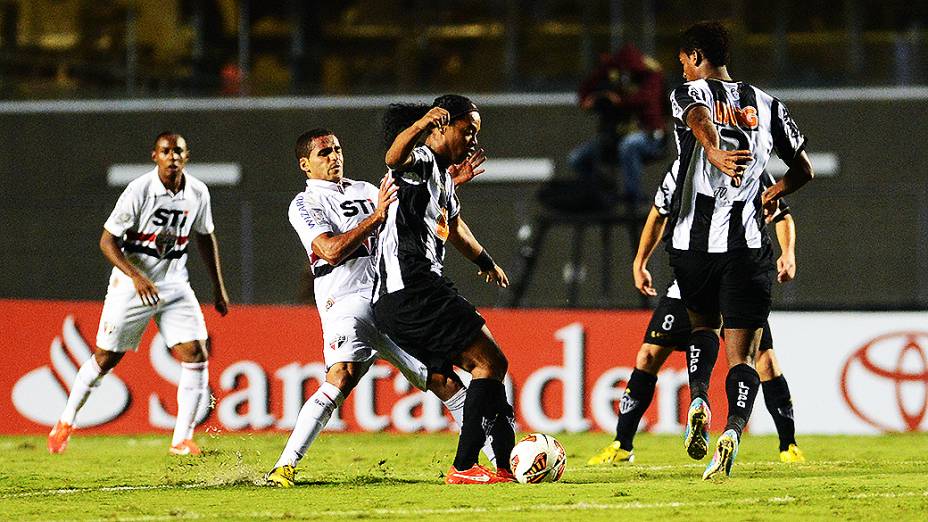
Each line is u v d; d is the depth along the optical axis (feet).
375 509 59.62
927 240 161.38
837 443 110.83
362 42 207.72
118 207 92.58
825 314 125.59
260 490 69.26
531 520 55.47
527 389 125.49
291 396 125.59
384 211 65.31
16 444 113.29
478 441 68.49
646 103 151.84
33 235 166.71
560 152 183.21
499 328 126.00
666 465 86.22
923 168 177.78
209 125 186.09
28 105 187.21
